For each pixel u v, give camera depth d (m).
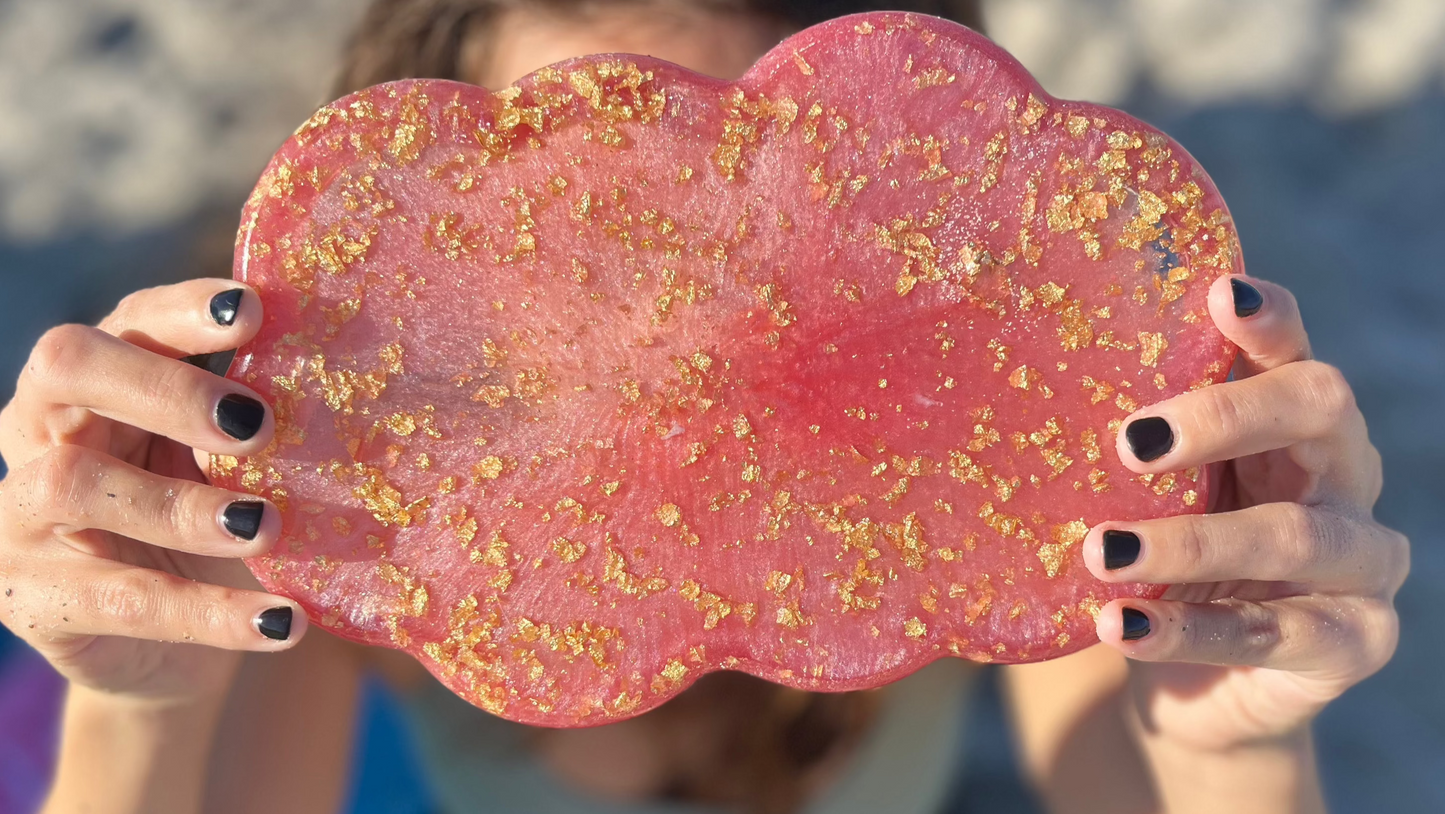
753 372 0.43
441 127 0.42
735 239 0.43
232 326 0.41
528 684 0.44
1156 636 0.44
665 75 0.43
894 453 0.44
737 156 0.43
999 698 0.94
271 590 0.44
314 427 0.43
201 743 0.56
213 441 0.42
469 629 0.44
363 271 0.43
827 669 0.44
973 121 0.43
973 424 0.44
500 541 0.44
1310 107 1.28
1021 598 0.44
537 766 0.69
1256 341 0.43
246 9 1.37
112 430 0.47
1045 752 0.74
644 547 0.44
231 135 1.28
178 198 1.22
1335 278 1.15
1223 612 0.46
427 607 0.44
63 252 1.18
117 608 0.44
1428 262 1.17
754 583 0.44
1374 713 0.92
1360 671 0.48
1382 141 1.26
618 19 0.57
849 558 0.44
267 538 0.42
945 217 0.43
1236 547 0.44
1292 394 0.43
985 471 0.44
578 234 0.43
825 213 0.43
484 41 0.61
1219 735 0.56
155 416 0.42
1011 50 1.33
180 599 0.44
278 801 0.65
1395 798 0.88
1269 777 0.57
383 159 0.42
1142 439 0.43
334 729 0.70
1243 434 0.43
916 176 0.43
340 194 0.42
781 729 0.67
